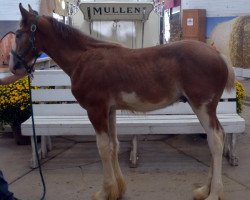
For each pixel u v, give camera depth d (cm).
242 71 1237
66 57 370
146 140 584
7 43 752
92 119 361
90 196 395
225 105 492
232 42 1255
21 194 404
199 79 339
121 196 388
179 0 1612
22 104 531
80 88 360
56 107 507
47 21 370
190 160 493
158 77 347
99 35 668
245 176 436
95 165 483
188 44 347
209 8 1314
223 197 363
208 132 350
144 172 455
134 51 361
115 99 358
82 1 672
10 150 543
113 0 670
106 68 352
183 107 495
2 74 738
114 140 387
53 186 421
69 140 592
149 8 643
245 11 1251
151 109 364
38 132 459
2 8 785
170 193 398
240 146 541
